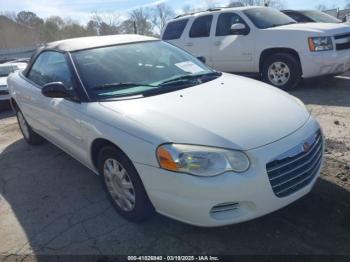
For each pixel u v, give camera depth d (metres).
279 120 2.92
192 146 2.63
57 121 3.97
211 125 2.78
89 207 3.61
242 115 2.92
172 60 4.14
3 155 5.36
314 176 3.01
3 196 4.05
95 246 3.02
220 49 8.25
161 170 2.70
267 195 2.65
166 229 3.13
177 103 3.15
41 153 5.24
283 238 2.88
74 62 3.80
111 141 3.04
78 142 3.65
